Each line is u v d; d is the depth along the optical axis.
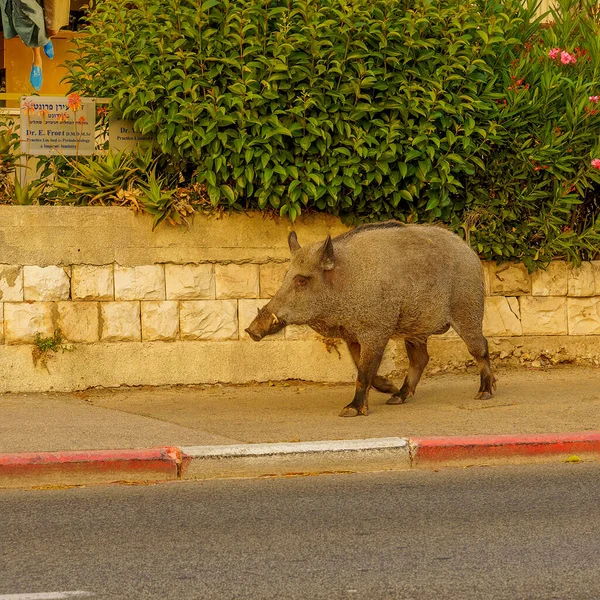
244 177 26.55
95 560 14.80
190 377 27.36
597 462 21.08
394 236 24.38
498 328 29.45
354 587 13.60
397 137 27.03
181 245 27.17
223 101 26.42
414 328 24.53
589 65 30.12
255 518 16.92
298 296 23.23
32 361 26.38
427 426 22.42
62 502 18.12
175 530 16.27
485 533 15.95
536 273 29.59
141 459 19.72
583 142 28.73
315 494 18.52
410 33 26.66
